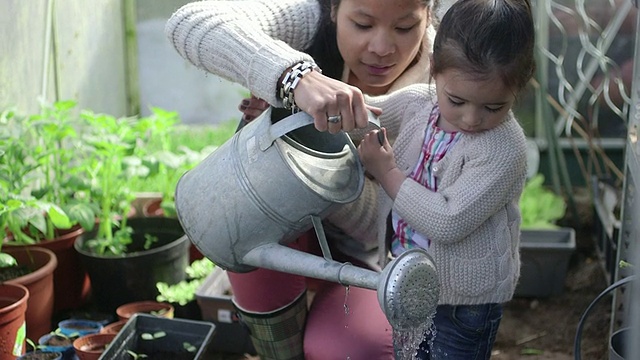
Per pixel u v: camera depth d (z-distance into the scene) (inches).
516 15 58.8
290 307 74.7
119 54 154.8
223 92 165.6
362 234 75.0
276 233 60.1
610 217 122.3
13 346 93.2
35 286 100.3
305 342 74.4
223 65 66.3
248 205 59.6
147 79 161.6
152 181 140.9
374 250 78.0
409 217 63.0
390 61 66.6
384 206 69.0
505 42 57.9
